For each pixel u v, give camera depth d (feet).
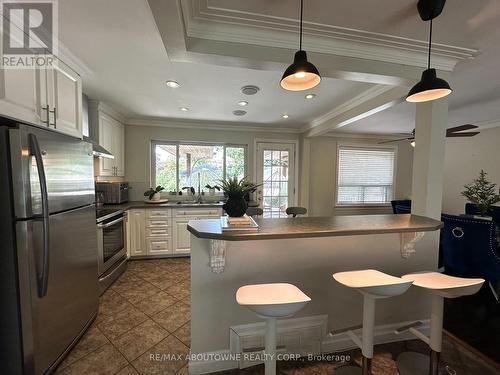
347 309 6.35
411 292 6.81
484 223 8.31
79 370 5.45
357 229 5.10
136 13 4.93
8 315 4.55
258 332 5.75
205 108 11.68
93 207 7.06
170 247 12.95
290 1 4.69
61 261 5.48
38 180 4.71
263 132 15.99
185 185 15.20
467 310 8.23
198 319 5.50
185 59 5.65
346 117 11.00
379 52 6.27
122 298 8.63
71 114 6.63
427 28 5.48
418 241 6.72
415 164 7.16
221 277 5.58
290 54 5.80
